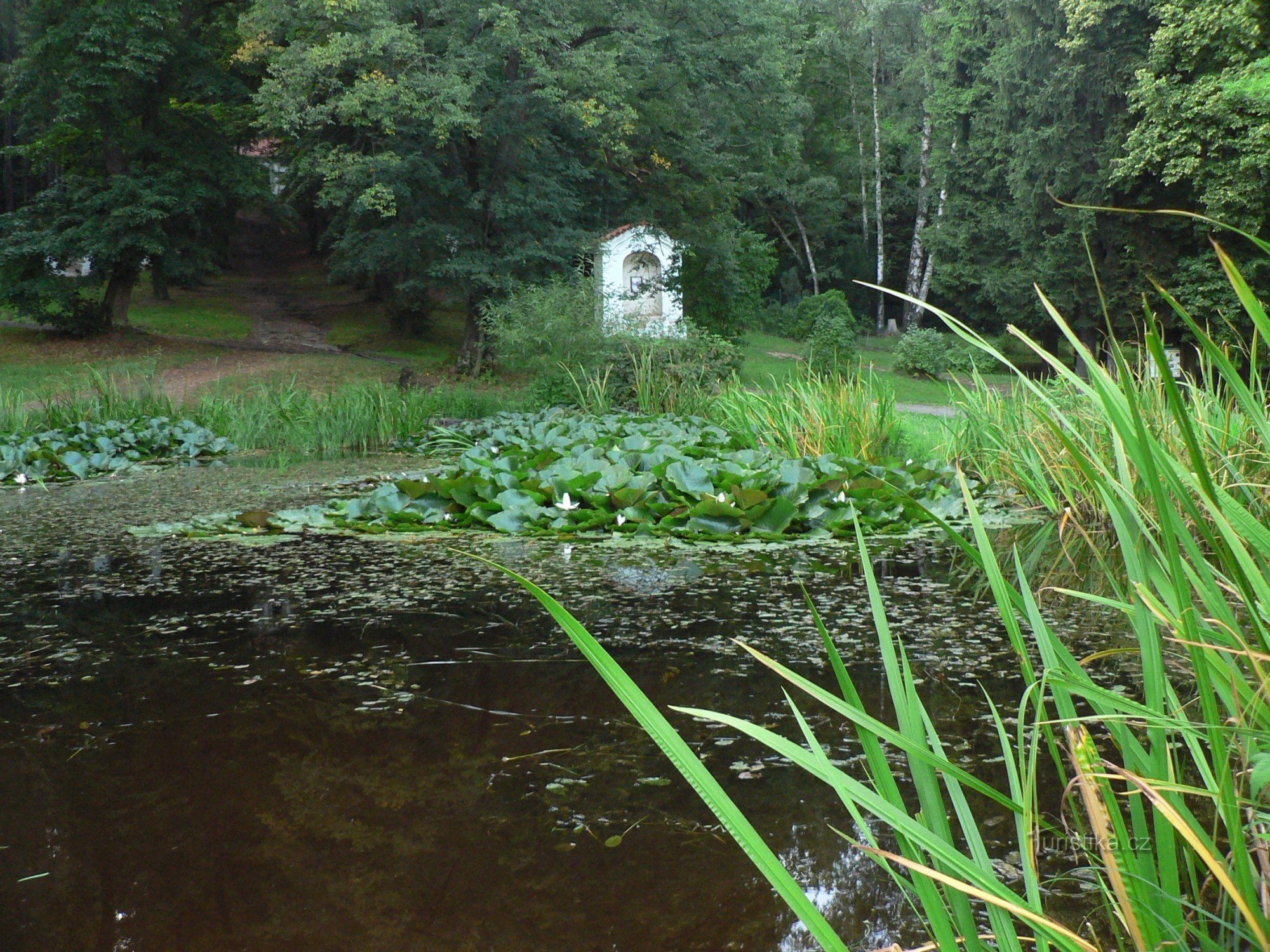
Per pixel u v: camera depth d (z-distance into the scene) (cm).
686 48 2053
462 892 165
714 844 184
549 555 486
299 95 1772
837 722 248
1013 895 92
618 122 2000
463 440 1098
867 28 3428
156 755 233
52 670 304
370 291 3269
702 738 240
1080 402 462
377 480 816
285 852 182
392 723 254
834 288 4031
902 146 3878
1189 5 1653
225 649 327
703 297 2503
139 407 1281
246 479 835
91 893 167
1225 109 1570
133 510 660
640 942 148
